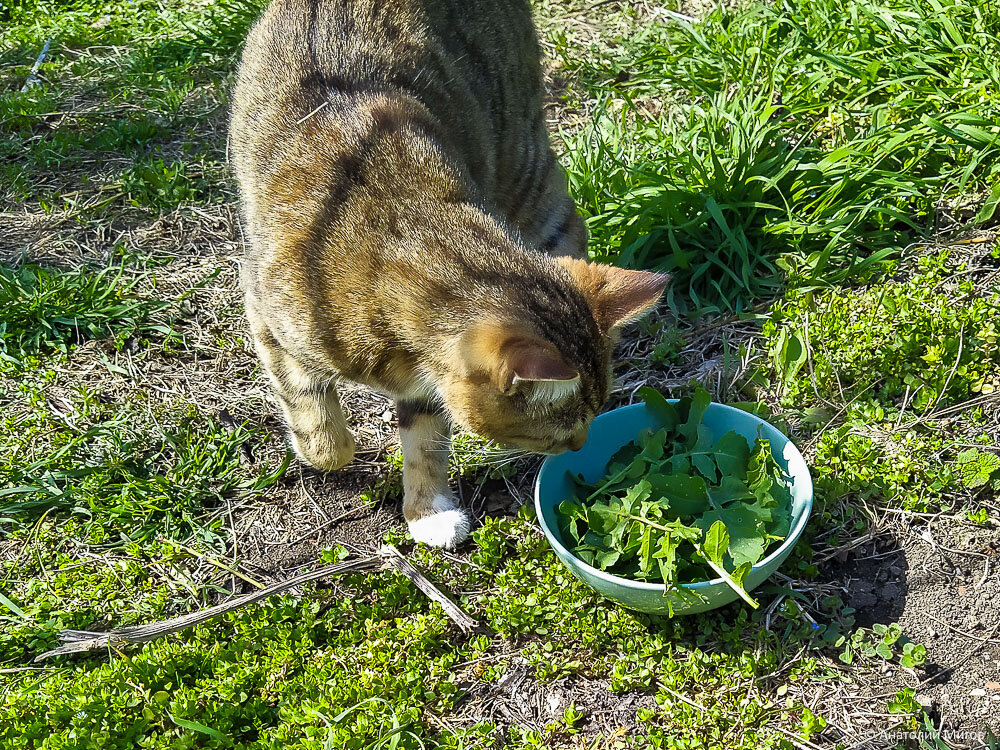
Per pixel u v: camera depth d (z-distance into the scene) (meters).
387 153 0.91
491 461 1.03
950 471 0.96
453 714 0.89
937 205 1.15
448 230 0.89
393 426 1.07
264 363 0.97
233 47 1.46
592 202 1.19
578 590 0.93
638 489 0.91
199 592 0.96
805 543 0.95
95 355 1.12
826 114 1.25
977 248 1.12
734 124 1.18
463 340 0.84
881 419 1.01
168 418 1.07
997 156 1.15
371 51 0.96
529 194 1.11
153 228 1.24
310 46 0.96
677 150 1.19
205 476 1.02
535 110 1.11
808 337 1.05
